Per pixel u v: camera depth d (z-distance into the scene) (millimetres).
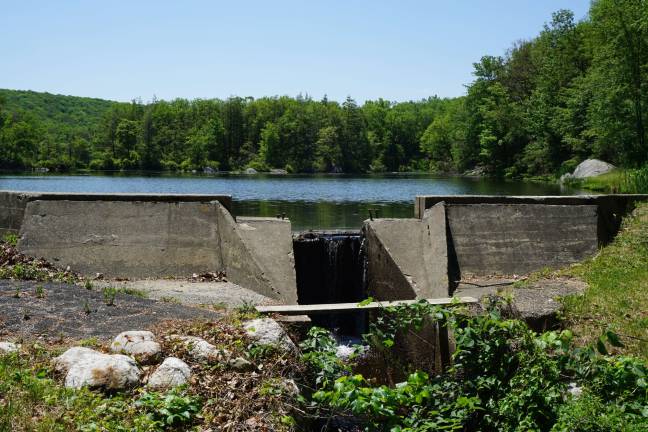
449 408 6238
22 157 101125
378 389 5496
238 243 12641
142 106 127938
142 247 12812
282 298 11312
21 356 6539
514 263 13320
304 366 7219
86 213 13172
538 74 66688
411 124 128500
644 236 13422
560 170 53688
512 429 6035
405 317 7125
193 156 109000
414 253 13336
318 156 109375
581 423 5488
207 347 7031
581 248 13664
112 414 5523
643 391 5910
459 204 14312
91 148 116938
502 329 6551
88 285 10117
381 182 58750
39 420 5207
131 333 7203
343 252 15875
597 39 45281
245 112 121500
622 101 40000
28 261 11875
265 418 6035
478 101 73625
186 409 5785
